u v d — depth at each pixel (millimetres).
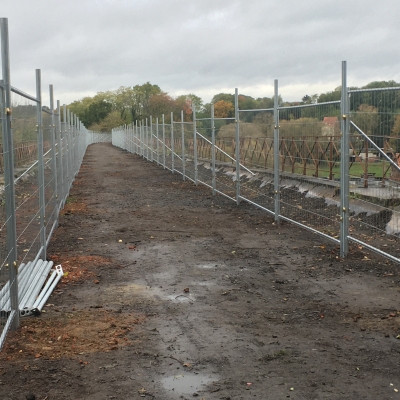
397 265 6848
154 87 108312
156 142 30172
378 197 6730
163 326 4836
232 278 6504
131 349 4297
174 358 4113
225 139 13922
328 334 4613
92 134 86812
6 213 4438
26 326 4801
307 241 8516
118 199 14609
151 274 6730
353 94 7121
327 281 6305
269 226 9938
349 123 7203
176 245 8469
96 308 5387
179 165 22109
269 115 10398
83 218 11195
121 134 62469
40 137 7199
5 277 4371
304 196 9047
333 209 8070
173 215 11625
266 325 4855
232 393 3535
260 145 11055
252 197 11930
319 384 3652
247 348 4305
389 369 3881
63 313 5207
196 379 3754
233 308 5363
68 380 3738
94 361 4059
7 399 3461
